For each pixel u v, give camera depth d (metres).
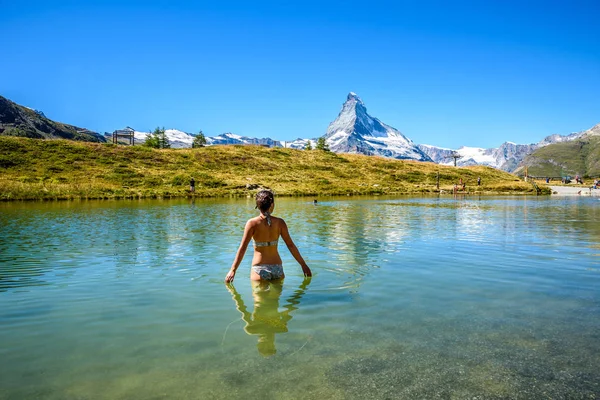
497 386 3.20
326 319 4.77
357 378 3.32
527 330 4.41
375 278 6.88
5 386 3.18
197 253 9.30
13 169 56.94
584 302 5.48
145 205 29.88
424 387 3.18
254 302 5.49
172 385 3.19
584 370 3.48
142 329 4.46
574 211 24.56
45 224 15.70
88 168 62.47
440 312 5.03
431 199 45.28
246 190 58.47
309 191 59.88
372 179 86.12
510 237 12.17
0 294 5.91
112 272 7.36
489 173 105.00
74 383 3.23
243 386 3.18
